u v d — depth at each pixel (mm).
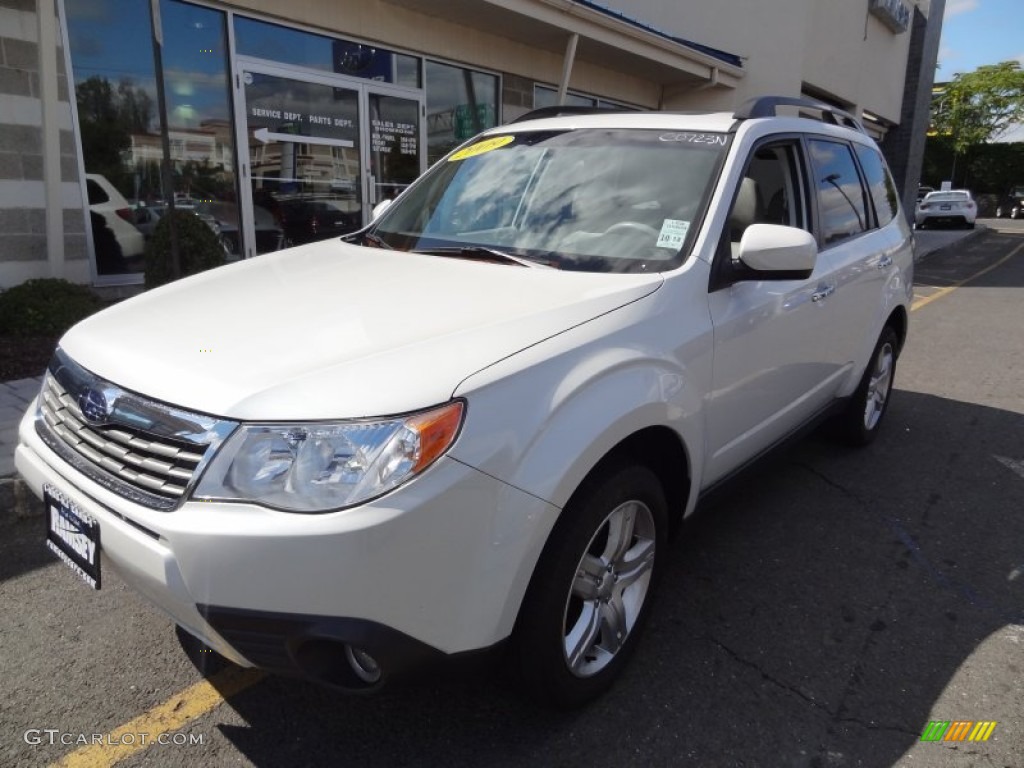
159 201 7438
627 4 13883
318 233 8875
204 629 1879
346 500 1769
